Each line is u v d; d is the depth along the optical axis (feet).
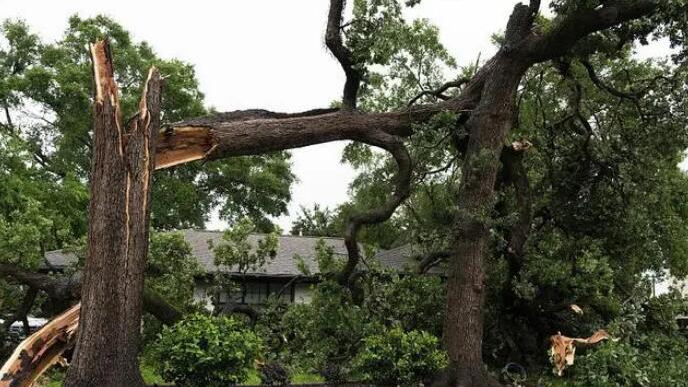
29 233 31.73
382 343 26.66
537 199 38.91
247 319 39.96
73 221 68.90
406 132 33.63
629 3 29.78
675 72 38.45
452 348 28.53
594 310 35.76
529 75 41.65
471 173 30.14
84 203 71.46
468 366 28.17
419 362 26.50
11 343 33.96
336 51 32.91
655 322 35.88
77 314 25.93
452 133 32.35
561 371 30.32
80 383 21.08
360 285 34.81
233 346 23.27
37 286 31.48
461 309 28.94
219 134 27.91
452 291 29.37
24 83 77.10
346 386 27.66
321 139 31.24
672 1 29.60
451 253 30.12
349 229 32.37
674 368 30.91
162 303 30.35
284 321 32.63
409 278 34.17
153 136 23.39
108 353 21.43
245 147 28.78
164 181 85.87
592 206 38.91
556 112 42.93
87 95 76.48
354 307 31.89
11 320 33.53
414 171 40.09
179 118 83.20
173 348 22.82
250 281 56.59
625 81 41.27
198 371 22.85
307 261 58.39
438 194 42.50
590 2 28.66
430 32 38.52
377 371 26.37
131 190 22.35
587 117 42.19
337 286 32.14
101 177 22.06
